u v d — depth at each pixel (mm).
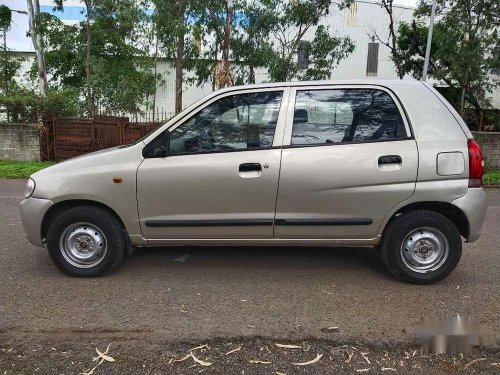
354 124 4555
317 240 4637
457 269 5188
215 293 4469
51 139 14641
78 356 3357
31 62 26531
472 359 3361
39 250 5812
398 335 3637
